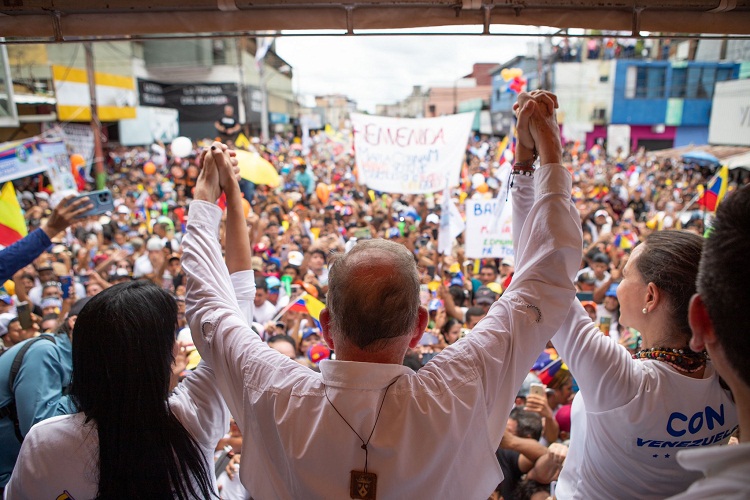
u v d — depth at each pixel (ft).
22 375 5.96
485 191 31.96
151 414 4.09
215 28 5.82
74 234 27.86
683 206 40.11
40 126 48.78
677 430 3.98
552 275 3.93
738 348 2.39
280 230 28.76
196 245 4.51
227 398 4.13
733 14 5.66
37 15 5.74
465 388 3.59
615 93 93.04
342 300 3.58
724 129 64.59
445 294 16.72
